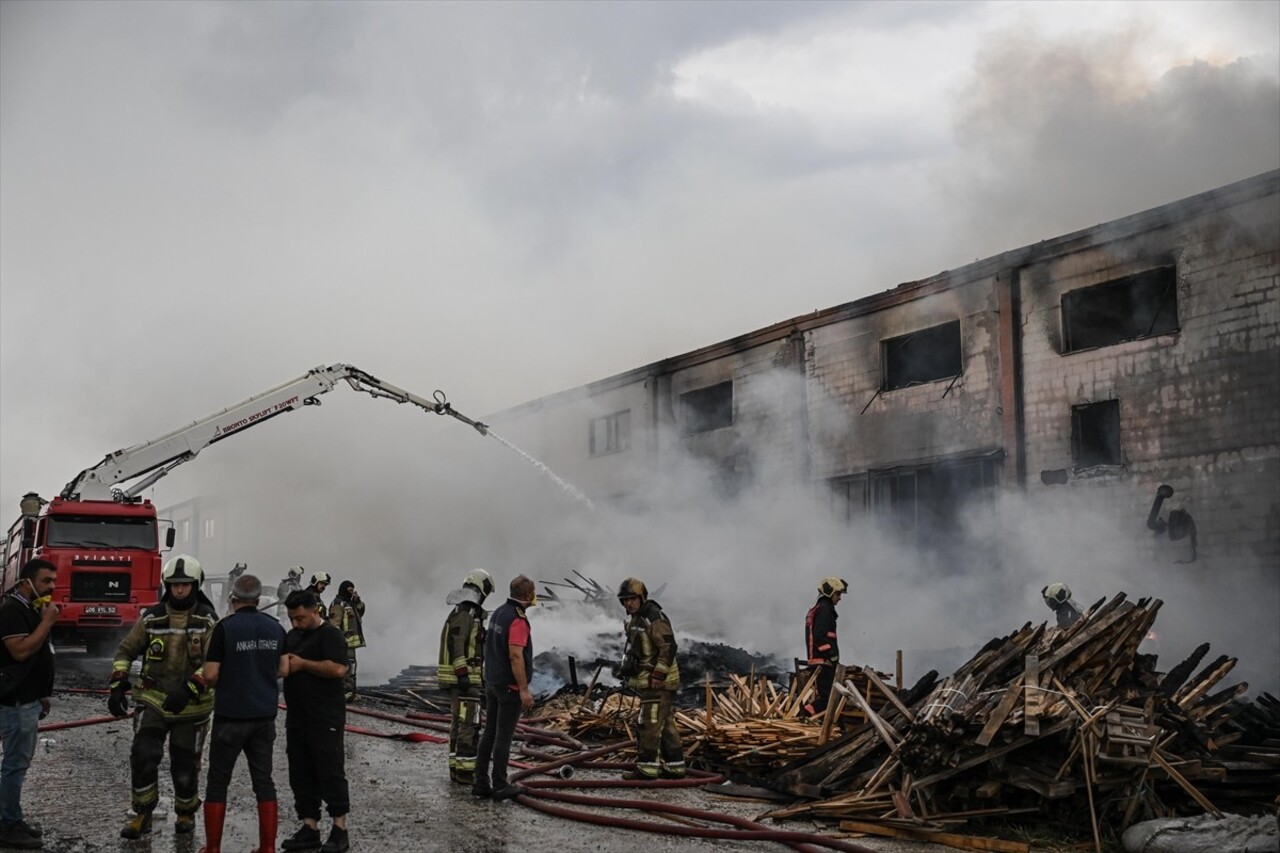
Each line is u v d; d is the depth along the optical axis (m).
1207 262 16.23
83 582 20.27
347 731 11.78
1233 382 15.80
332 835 6.31
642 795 8.14
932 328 20.75
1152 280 17.52
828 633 10.14
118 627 20.41
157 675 6.68
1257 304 15.58
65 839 6.65
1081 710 6.63
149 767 6.61
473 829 7.03
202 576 6.80
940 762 6.88
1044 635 7.83
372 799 8.03
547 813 7.47
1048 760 6.77
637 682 8.71
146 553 20.86
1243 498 15.55
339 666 6.33
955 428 19.88
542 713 12.34
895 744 7.32
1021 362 18.78
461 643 8.67
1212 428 16.00
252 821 7.27
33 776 8.87
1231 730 8.46
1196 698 8.48
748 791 8.01
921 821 6.75
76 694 15.98
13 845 6.34
